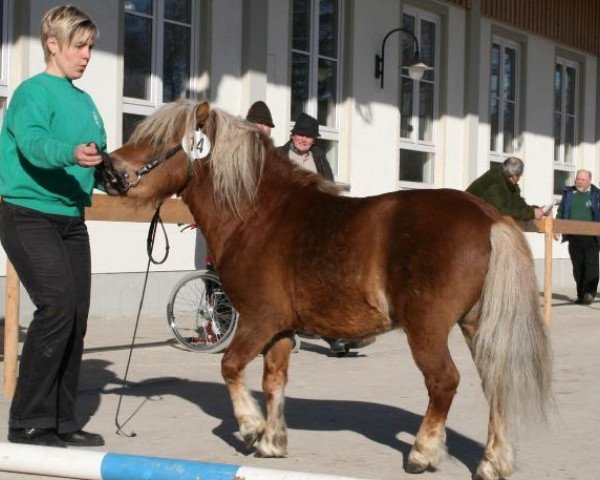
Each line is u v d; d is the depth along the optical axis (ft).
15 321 24.13
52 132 18.15
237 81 43.52
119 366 28.86
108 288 38.42
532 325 16.02
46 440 19.07
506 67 62.13
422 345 16.46
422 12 54.60
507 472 16.53
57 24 18.31
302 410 23.48
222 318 31.71
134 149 18.33
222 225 18.28
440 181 55.98
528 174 64.28
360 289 16.83
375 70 50.93
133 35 39.50
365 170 50.49
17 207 18.25
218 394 25.12
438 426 16.83
